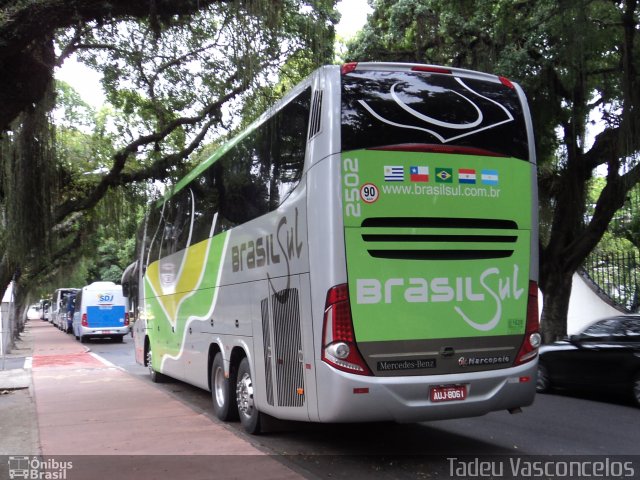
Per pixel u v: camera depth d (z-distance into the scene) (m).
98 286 32.69
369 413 5.64
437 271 6.01
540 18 12.89
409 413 5.74
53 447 7.27
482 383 6.02
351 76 6.07
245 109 12.64
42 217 11.48
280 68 12.50
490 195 6.28
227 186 8.69
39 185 11.30
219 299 8.82
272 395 6.86
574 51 11.67
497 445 7.09
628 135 11.90
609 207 14.26
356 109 5.98
